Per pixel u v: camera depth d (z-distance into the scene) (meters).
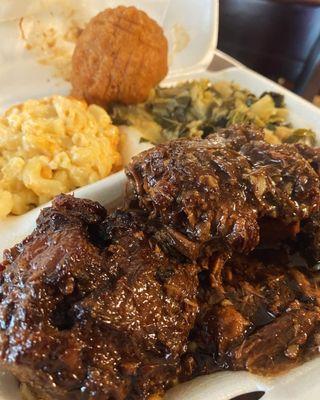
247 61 0.32
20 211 0.19
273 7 0.29
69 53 0.25
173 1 0.26
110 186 0.18
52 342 0.11
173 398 0.12
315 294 0.15
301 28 0.29
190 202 0.13
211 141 0.15
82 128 0.21
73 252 0.12
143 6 0.26
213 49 0.28
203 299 0.14
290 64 0.31
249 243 0.13
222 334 0.13
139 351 0.11
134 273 0.12
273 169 0.14
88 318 0.11
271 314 0.14
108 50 0.22
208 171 0.13
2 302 0.11
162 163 0.14
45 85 0.25
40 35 0.24
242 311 0.14
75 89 0.23
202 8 0.27
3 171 0.19
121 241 0.13
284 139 0.23
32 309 0.11
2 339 0.11
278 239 0.16
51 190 0.19
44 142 0.20
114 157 0.21
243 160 0.14
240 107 0.24
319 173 0.15
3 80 0.24
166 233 0.13
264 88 0.26
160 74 0.24
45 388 0.11
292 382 0.12
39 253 0.12
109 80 0.22
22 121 0.20
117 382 0.11
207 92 0.26
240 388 0.12
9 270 0.12
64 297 0.11
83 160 0.20
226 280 0.15
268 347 0.13
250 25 0.31
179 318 0.12
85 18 0.25
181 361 0.13
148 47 0.22
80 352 0.11
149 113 0.24
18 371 0.11
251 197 0.13
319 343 0.13
